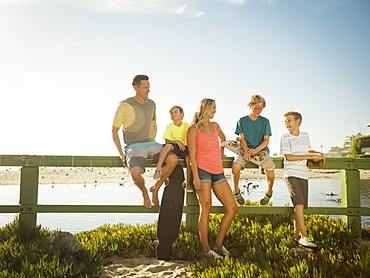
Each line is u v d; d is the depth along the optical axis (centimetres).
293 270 363
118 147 491
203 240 460
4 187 2470
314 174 4328
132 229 563
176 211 470
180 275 400
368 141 3788
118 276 404
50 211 525
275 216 596
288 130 505
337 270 367
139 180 466
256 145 517
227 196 465
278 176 3916
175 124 533
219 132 520
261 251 443
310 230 510
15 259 412
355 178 539
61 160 528
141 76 499
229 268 385
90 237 532
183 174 480
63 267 386
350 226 525
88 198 1580
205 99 474
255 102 511
